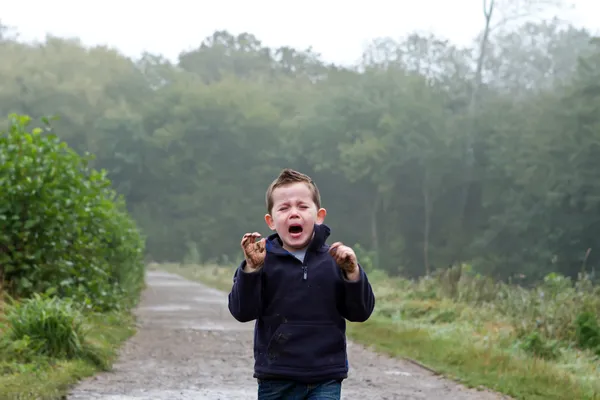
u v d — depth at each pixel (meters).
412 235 78.12
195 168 88.12
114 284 19.61
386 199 77.75
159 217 87.19
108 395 9.13
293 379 5.17
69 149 15.11
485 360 12.15
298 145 85.94
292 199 5.16
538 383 10.61
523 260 63.62
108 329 14.73
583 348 14.06
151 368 11.45
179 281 42.66
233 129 86.69
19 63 97.00
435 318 18.62
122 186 86.81
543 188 62.53
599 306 17.25
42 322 10.84
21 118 14.43
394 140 76.38
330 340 5.18
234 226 86.38
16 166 13.82
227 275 46.47
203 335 16.03
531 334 13.76
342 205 83.50
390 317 19.66
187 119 87.69
